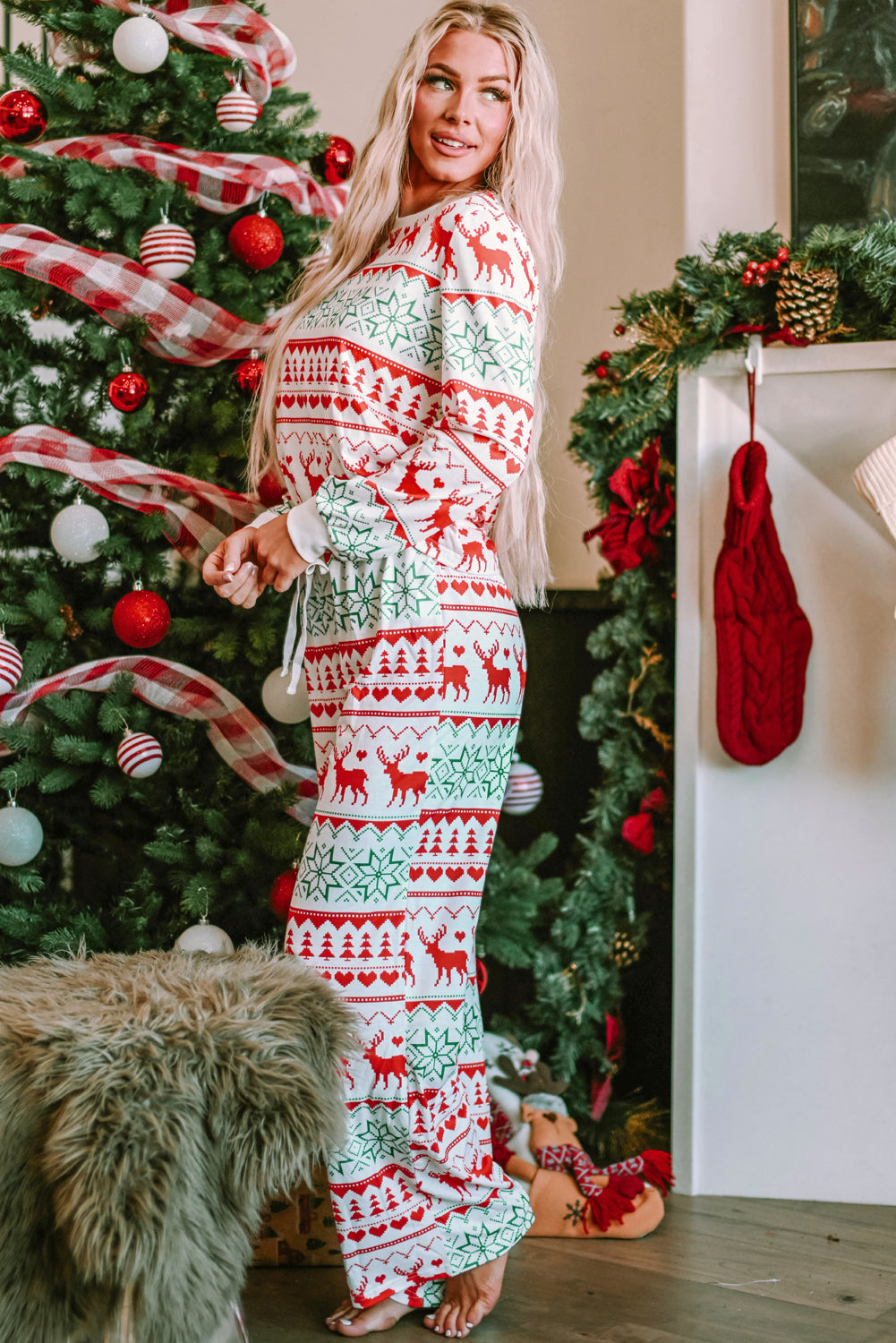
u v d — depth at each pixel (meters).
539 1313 1.60
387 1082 1.49
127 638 1.82
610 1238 1.85
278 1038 1.20
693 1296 1.65
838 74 2.02
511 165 1.63
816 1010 1.99
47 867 2.01
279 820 1.87
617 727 2.14
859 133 2.02
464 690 1.51
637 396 2.05
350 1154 1.48
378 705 1.47
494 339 1.45
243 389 1.95
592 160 2.73
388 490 1.44
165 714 1.95
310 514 1.46
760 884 2.01
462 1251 1.53
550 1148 1.92
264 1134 1.15
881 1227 1.89
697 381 2.03
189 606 1.99
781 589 1.94
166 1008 1.20
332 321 1.51
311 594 1.56
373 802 1.46
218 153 1.90
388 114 1.62
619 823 2.15
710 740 2.03
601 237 2.73
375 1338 1.53
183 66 1.88
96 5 1.91
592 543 2.73
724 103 2.09
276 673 1.89
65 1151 1.08
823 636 1.98
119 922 1.87
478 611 1.52
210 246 1.95
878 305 1.94
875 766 1.96
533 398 1.51
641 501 2.09
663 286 2.62
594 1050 2.15
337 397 1.49
